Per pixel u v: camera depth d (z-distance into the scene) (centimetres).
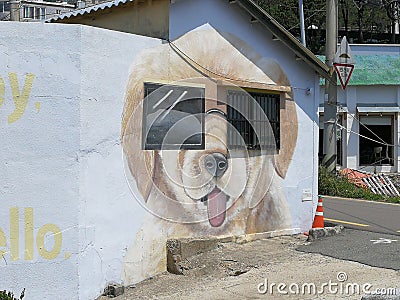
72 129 803
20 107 780
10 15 1650
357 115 2784
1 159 771
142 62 898
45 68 791
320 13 3503
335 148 1992
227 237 1023
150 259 905
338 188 1981
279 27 1066
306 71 1165
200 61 985
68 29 804
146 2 972
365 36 3972
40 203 788
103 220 839
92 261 824
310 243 1062
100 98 834
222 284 845
